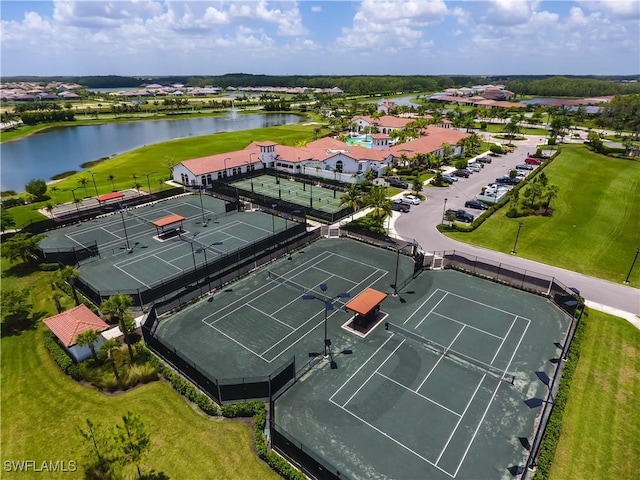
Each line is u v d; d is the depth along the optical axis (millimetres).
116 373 31641
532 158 108000
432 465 25266
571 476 24359
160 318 40594
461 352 35562
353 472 24828
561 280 47719
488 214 67375
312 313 41312
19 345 37188
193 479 24203
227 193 78625
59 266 49625
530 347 36281
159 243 57625
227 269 48188
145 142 151625
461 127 156250
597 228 62406
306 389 31281
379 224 60312
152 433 27406
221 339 37375
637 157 108688
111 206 71500
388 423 28266
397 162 102500
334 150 101188
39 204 75562
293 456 25188
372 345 36406
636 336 37719
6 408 29969
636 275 48969
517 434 27469
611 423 28109
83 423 28453
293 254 54594
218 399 30047
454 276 48656
